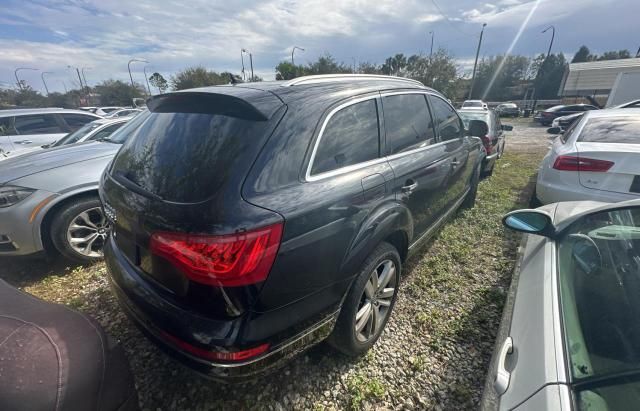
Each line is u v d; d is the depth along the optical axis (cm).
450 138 317
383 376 194
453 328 233
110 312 247
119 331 228
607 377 92
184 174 147
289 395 182
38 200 274
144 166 170
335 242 159
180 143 164
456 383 190
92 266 310
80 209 296
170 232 134
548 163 366
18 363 101
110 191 182
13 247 276
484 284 287
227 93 166
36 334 111
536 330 120
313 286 153
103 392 116
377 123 208
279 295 139
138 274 169
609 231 152
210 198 132
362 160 190
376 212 186
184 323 139
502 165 788
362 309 197
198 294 135
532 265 171
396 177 207
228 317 133
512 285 182
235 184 133
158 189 152
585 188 312
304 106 165
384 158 208
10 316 117
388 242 227
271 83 191
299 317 150
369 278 191
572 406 87
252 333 133
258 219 129
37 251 282
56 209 288
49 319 120
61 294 270
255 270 129
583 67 2822
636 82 1628
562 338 110
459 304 260
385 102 221
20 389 97
